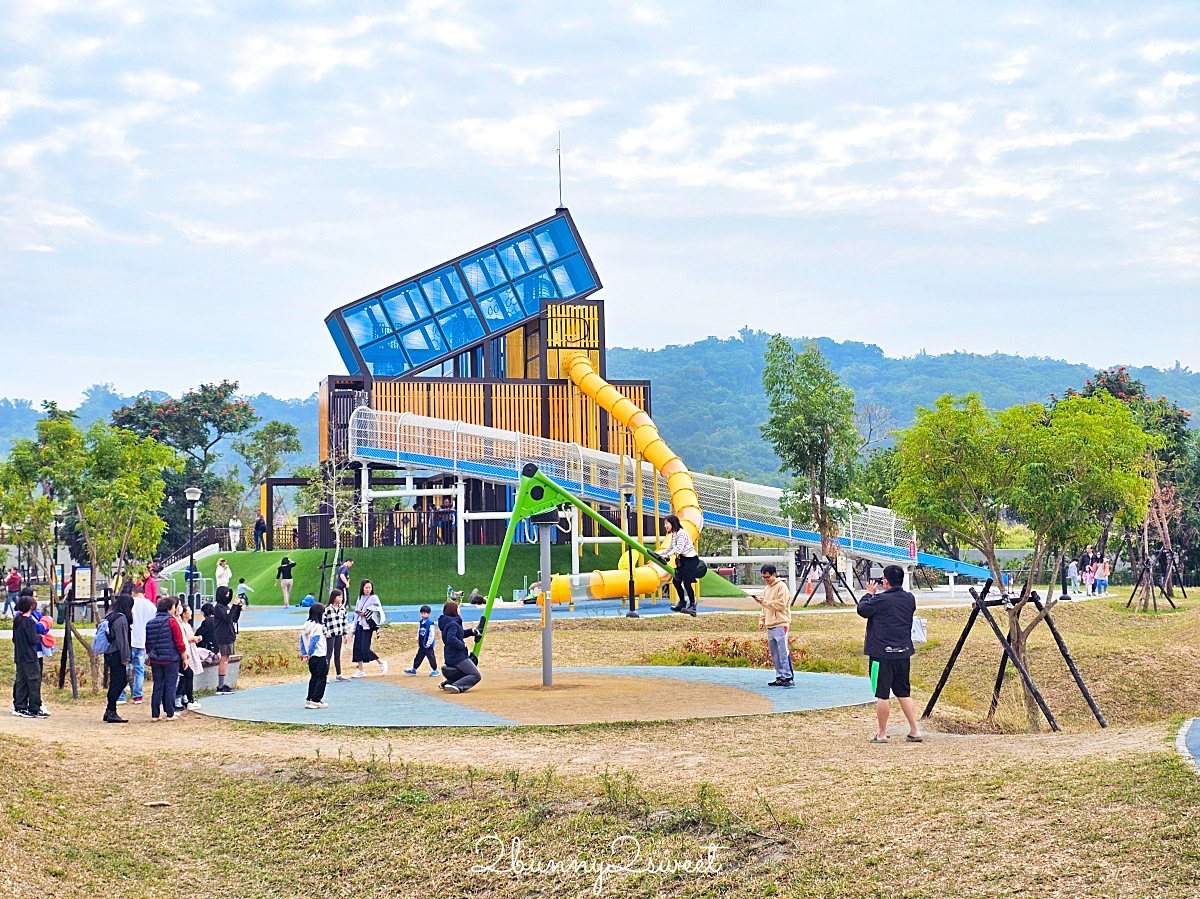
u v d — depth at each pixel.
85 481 26.91
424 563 46.66
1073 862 8.43
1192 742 11.26
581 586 42.97
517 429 54.84
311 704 18.81
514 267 57.84
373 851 11.46
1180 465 65.31
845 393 43.44
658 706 17.66
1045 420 23.95
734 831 10.27
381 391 53.25
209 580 48.72
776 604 20.08
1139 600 47.88
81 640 23.84
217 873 11.45
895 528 49.31
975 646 28.47
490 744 14.84
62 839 11.70
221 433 96.94
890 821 9.84
